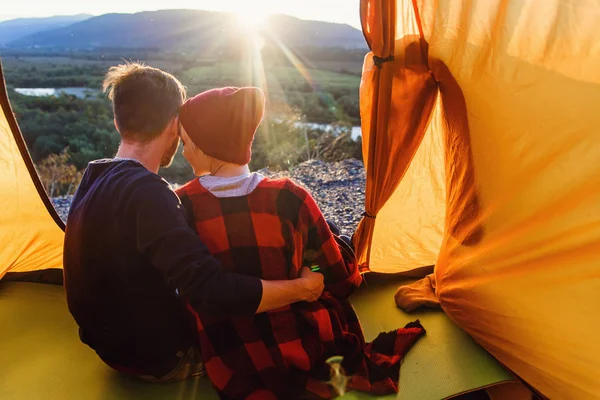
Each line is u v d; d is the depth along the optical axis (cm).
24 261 286
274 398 186
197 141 180
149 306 182
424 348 228
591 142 179
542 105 188
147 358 192
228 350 189
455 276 235
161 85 181
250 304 171
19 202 270
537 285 195
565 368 189
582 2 178
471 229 223
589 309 182
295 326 193
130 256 171
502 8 191
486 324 216
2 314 258
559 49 183
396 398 197
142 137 182
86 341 196
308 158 1089
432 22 204
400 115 225
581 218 182
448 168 241
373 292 283
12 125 245
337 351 203
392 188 244
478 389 204
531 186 194
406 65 214
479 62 200
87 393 204
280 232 183
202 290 162
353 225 480
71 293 185
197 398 199
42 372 217
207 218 181
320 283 195
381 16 202
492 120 201
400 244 290
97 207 171
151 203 163
